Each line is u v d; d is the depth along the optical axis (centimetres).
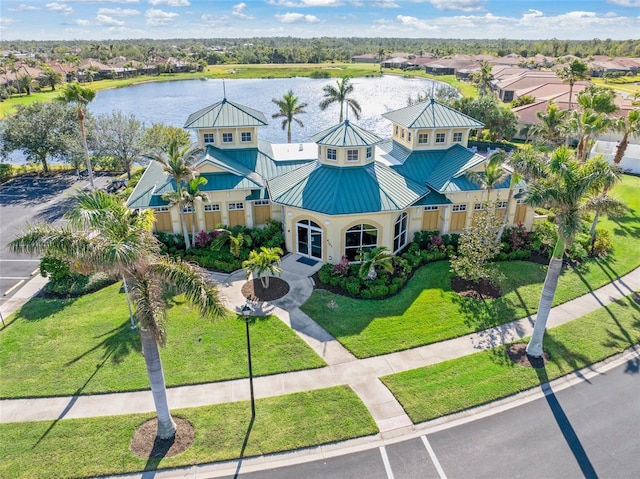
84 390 2009
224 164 3481
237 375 2106
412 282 2917
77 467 1641
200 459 1677
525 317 2567
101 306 2666
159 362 1644
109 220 1473
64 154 5203
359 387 2036
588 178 1911
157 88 14688
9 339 2358
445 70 17825
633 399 1973
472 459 1683
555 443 1752
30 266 3209
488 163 3212
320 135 3278
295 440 1756
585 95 4362
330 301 2691
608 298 2766
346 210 2909
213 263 3109
